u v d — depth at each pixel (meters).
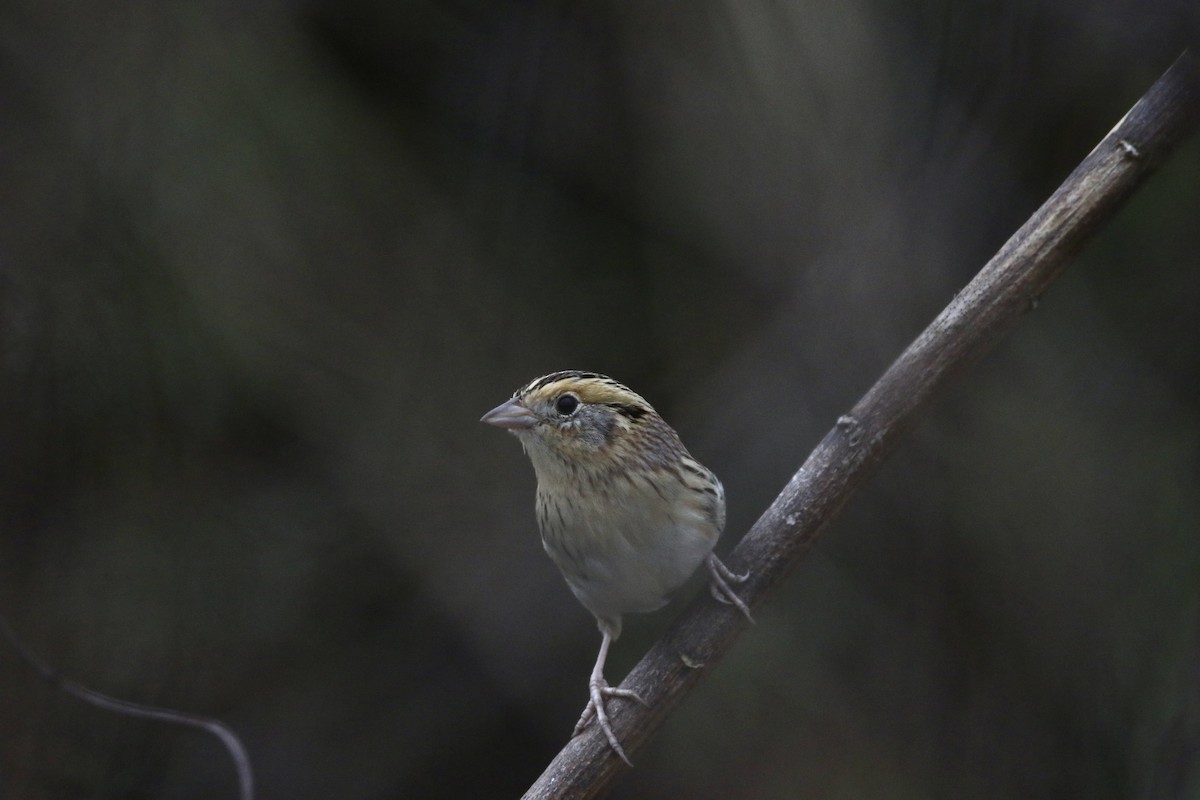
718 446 10.68
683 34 10.87
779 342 10.72
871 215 10.31
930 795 10.39
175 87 10.96
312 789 10.78
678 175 11.09
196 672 10.92
